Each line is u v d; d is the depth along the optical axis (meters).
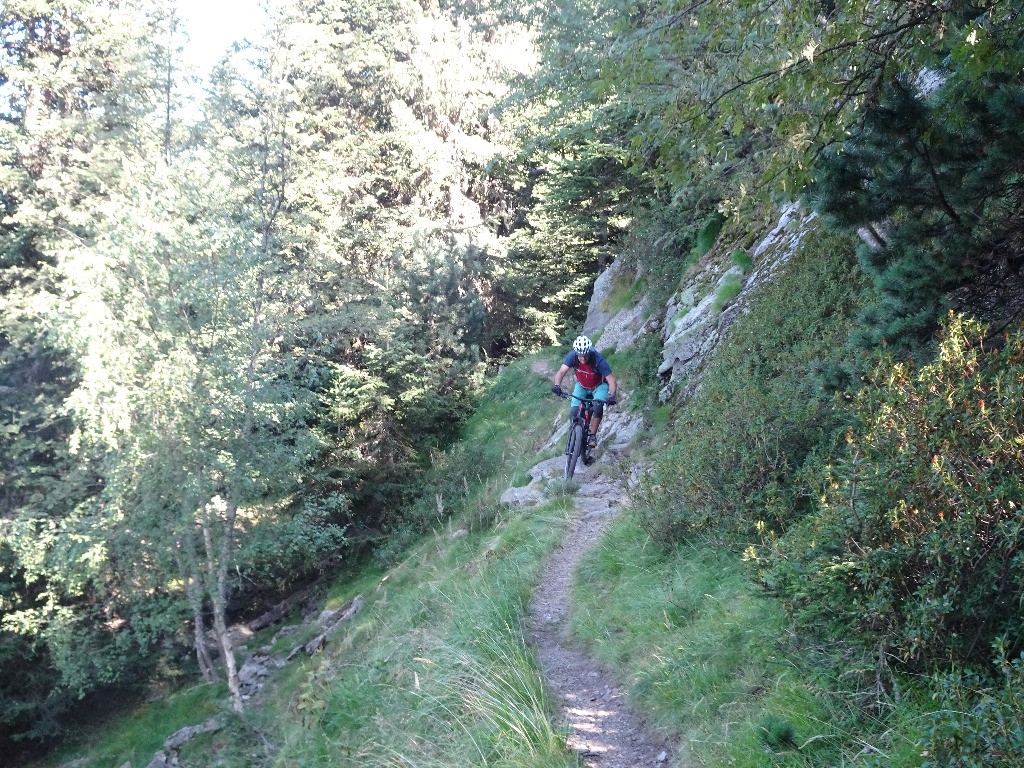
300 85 19.31
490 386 23.08
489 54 24.25
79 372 12.50
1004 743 2.39
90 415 11.15
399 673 6.74
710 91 6.03
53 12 18.50
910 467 3.40
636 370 14.80
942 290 4.95
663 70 6.25
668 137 6.27
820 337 8.45
